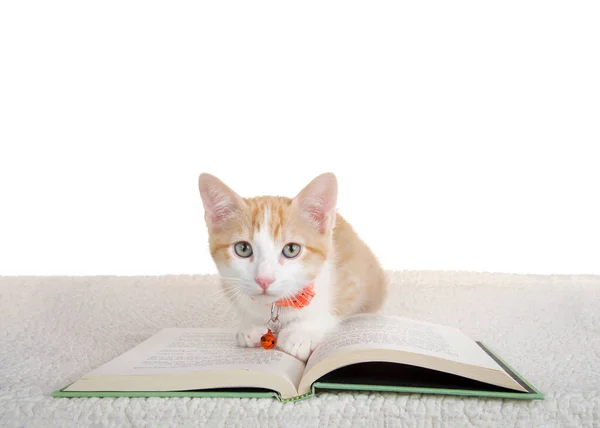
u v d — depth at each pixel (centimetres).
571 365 63
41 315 78
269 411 53
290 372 56
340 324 63
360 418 53
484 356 57
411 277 93
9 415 54
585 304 80
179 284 90
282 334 61
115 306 81
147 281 91
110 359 65
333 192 61
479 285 89
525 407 54
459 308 80
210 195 62
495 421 53
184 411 53
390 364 58
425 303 82
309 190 61
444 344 58
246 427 53
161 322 76
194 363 56
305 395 54
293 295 60
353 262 69
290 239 60
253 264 59
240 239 60
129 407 54
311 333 60
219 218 62
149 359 58
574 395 55
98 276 93
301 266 60
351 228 73
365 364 58
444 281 92
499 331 73
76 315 78
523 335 72
